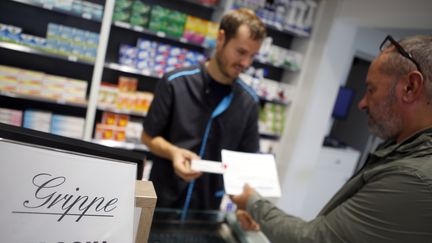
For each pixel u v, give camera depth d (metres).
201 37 2.83
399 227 0.72
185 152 1.36
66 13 2.48
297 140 3.45
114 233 0.43
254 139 1.72
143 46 2.65
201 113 1.57
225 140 1.61
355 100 5.14
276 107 3.53
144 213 0.48
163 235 0.92
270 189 1.20
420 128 0.83
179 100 1.54
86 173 0.43
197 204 1.59
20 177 0.40
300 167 3.56
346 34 3.29
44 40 2.34
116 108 2.67
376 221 0.75
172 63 2.79
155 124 1.54
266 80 3.36
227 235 1.02
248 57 1.46
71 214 0.41
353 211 0.80
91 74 2.80
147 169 2.79
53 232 0.41
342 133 5.30
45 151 0.41
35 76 2.38
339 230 0.81
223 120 1.58
